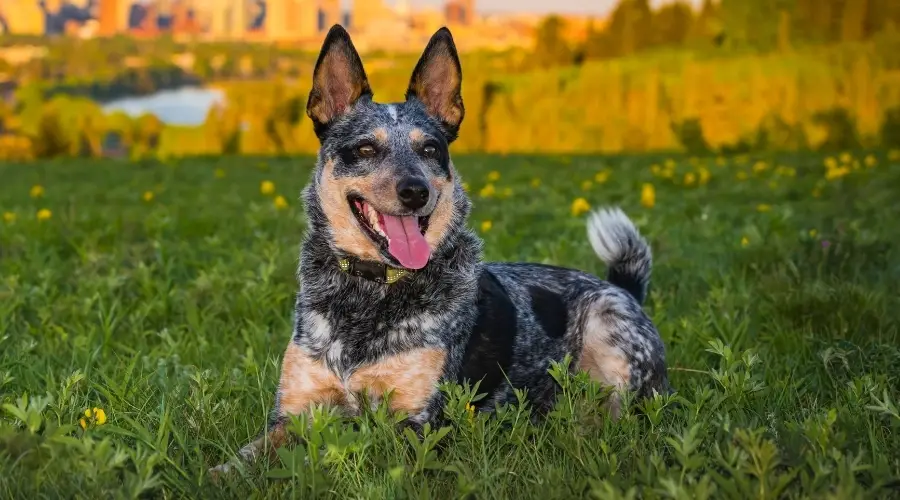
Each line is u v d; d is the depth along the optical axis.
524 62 75.75
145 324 6.54
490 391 4.75
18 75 121.06
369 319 4.41
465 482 3.31
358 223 4.54
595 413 4.18
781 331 5.81
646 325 5.16
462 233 4.79
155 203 16.94
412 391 4.38
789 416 4.23
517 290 5.14
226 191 19.78
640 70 56.44
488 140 55.06
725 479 3.02
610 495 2.87
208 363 5.48
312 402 4.49
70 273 8.13
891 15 67.69
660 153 36.94
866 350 5.23
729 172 21.53
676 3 82.19
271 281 7.12
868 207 12.27
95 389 4.75
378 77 49.66
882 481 3.08
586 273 5.54
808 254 8.09
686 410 4.29
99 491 3.16
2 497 3.27
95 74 126.12
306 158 34.66
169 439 4.23
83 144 56.28
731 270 7.71
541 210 13.11
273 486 3.52
